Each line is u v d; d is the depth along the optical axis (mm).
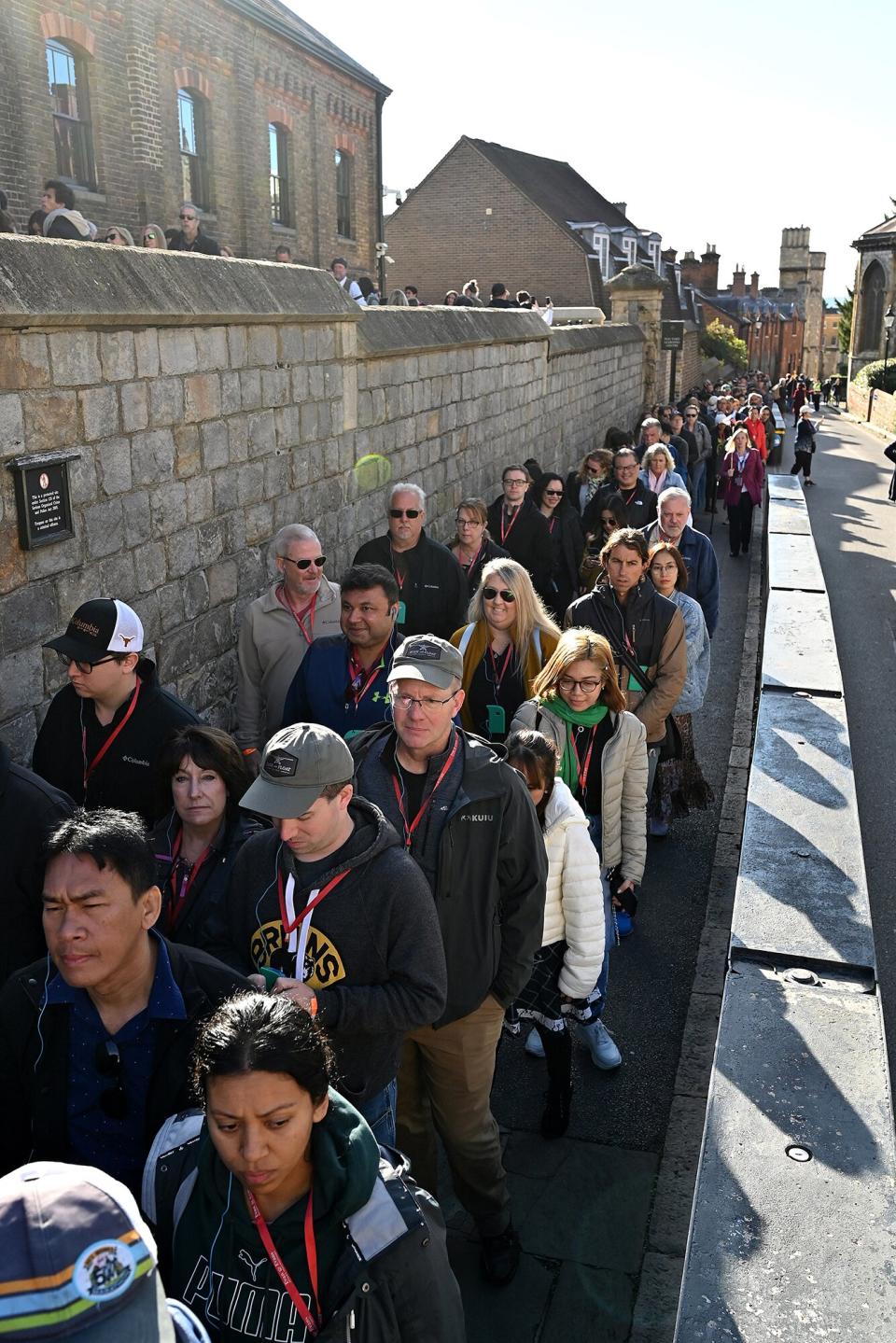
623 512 8781
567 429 15859
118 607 3494
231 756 3166
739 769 7773
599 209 43188
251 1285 1803
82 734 3645
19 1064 2256
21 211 11438
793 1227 2402
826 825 4680
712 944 5430
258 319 5762
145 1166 2020
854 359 58000
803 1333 2129
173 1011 2193
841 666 10859
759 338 76938
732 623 12062
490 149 37219
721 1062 3016
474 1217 3324
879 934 5574
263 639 5230
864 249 56625
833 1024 3215
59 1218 1137
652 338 23766
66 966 2119
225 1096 1703
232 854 3164
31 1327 1087
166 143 13898
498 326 11406
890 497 23344
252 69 16047
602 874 4480
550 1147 3984
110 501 4578
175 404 5062
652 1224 3602
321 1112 1802
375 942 2637
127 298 4543
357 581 4215
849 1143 2682
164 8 13562
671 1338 3125
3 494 3883
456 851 3018
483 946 3070
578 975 3758
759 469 15406
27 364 3980
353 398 7340
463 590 6242
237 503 5770
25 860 2836
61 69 12133
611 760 4426
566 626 5621
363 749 3244
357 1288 1756
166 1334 1172
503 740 4941
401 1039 2781
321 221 19109
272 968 2652
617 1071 4441
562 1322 3203
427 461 9297
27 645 4070
